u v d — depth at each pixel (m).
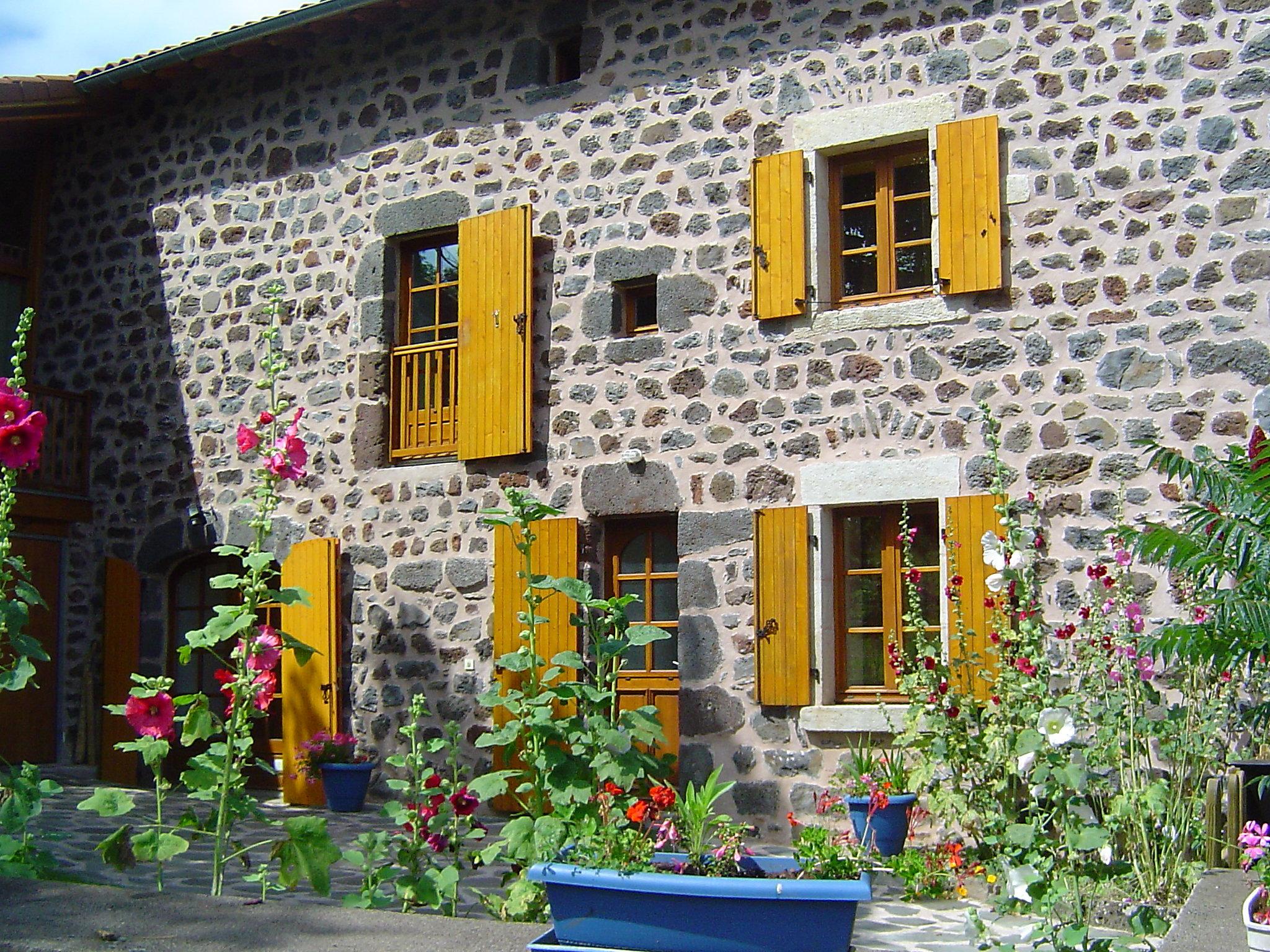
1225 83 6.99
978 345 7.39
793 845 7.50
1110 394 7.07
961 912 5.91
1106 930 5.31
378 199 9.45
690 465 8.10
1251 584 5.45
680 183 8.33
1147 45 7.17
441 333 9.38
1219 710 6.06
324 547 9.20
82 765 10.20
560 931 4.02
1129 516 6.94
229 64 10.15
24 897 3.85
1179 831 5.84
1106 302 7.12
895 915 5.88
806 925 3.82
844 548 7.82
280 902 3.96
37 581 10.30
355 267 9.49
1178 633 5.54
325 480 9.44
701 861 4.26
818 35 8.00
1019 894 3.85
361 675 9.15
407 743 8.91
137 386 10.34
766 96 8.12
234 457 9.84
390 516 9.16
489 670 8.70
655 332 8.55
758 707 7.73
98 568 10.36
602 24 8.71
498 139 9.02
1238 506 5.54
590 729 5.95
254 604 4.50
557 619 8.35
